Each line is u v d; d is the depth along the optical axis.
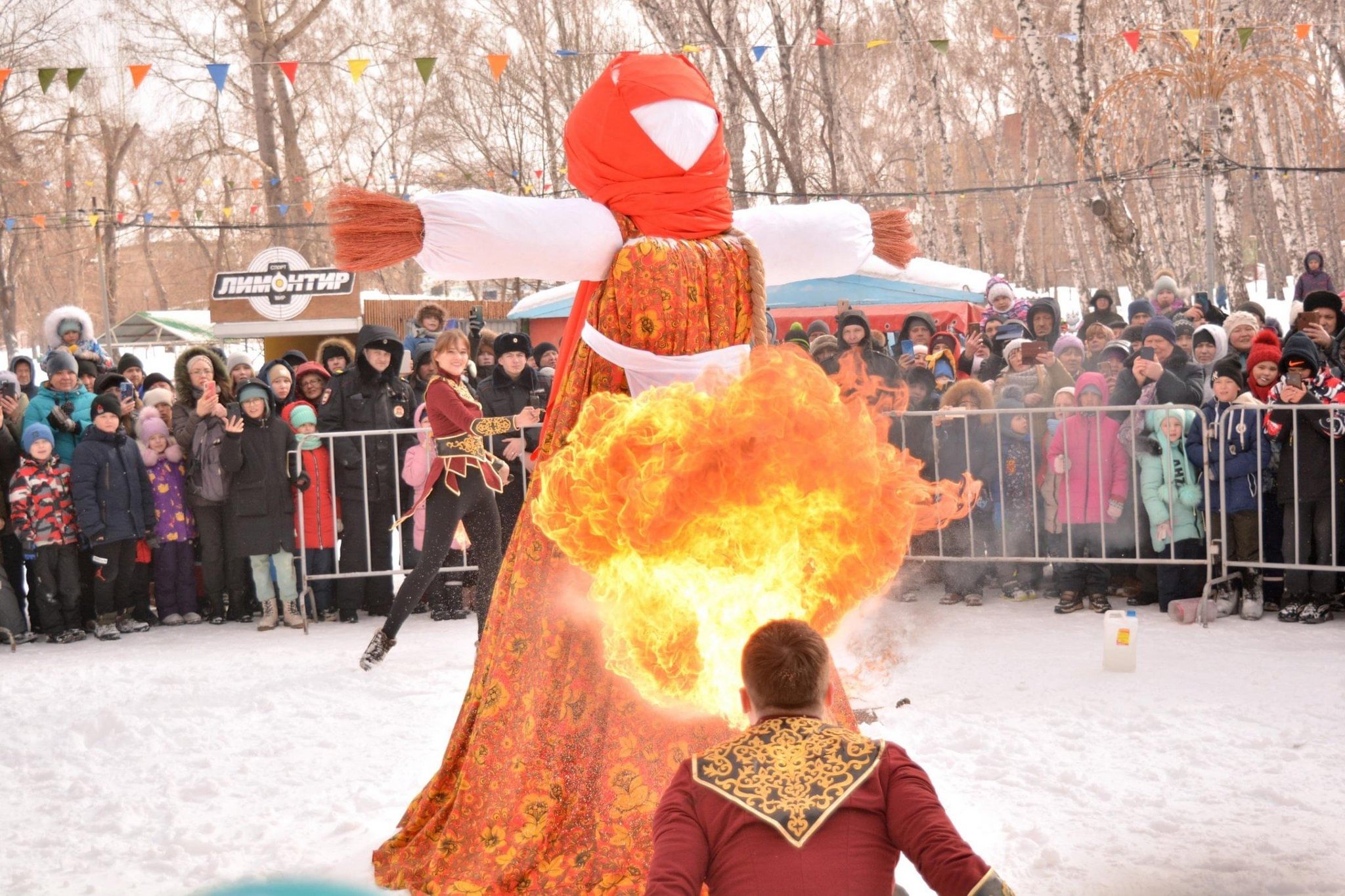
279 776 4.94
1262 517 7.27
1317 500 7.09
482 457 6.47
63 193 38.97
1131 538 7.65
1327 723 5.18
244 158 37.59
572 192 30.38
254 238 46.12
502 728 3.71
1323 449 7.07
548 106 33.00
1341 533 7.13
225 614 8.63
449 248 3.43
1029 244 56.53
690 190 3.71
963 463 8.02
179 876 3.98
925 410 8.34
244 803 4.65
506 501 7.79
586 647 3.62
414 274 45.16
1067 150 36.25
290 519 8.18
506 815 3.61
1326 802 4.30
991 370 10.15
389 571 8.27
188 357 8.62
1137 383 7.92
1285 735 5.02
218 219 40.88
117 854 4.19
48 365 8.72
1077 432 7.66
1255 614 7.36
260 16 28.97
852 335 8.62
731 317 3.73
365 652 6.68
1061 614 7.71
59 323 10.91
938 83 31.75
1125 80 19.22
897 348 12.49
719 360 3.66
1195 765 4.71
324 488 8.32
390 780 4.86
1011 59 40.44
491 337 9.89
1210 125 19.64
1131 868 3.79
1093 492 7.63
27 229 37.78
